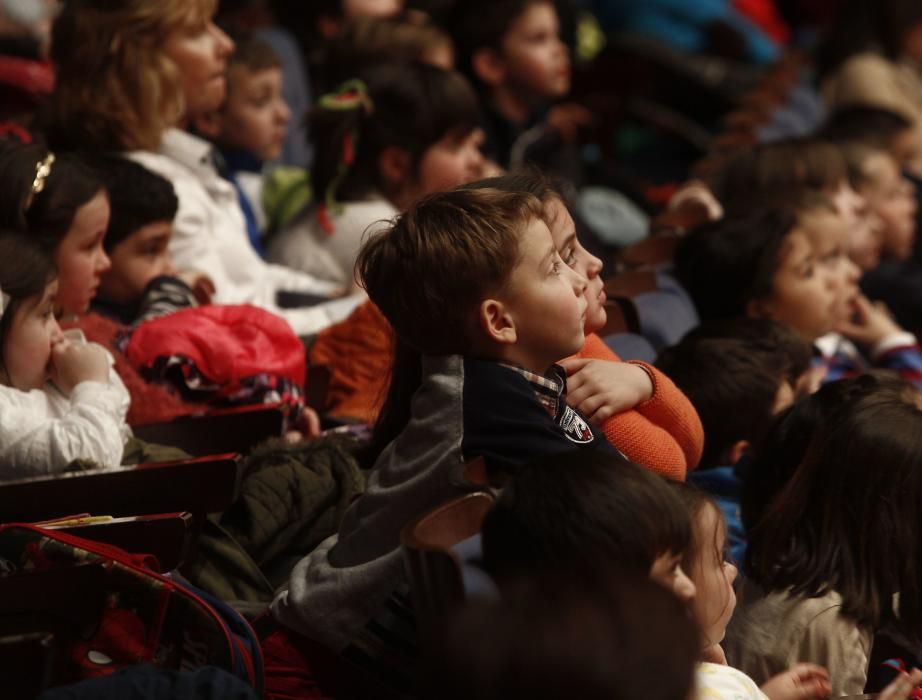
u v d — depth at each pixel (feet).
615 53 58.95
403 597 17.13
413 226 17.72
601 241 42.96
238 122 39.73
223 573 20.66
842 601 20.63
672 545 15.29
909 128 51.37
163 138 32.73
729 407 25.21
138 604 17.22
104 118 30.68
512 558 15.03
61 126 30.78
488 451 16.97
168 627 17.11
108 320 25.50
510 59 47.32
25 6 41.22
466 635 11.99
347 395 27.86
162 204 27.58
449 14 48.21
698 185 41.19
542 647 11.60
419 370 19.49
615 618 12.00
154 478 19.85
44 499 19.67
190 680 15.52
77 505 19.74
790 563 21.01
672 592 12.78
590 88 58.54
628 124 59.11
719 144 49.52
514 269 17.43
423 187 36.63
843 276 32.35
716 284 31.71
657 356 27.04
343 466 22.25
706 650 18.26
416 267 17.52
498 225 17.49
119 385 22.15
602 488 15.10
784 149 39.58
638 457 19.83
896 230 46.03
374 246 18.16
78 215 24.62
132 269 27.55
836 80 58.65
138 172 27.58
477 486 16.62
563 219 19.26
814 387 30.60
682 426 20.56
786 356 26.53
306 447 22.62
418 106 36.09
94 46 30.66
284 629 18.10
